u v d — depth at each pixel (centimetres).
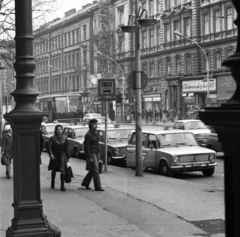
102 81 1706
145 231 795
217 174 1705
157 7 6588
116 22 7525
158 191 1227
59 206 1023
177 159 1568
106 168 1736
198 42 5675
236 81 259
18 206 654
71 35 9119
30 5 675
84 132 2491
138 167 1569
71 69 9012
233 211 267
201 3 5619
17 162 658
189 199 1104
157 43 6619
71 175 1263
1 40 2288
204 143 2273
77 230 800
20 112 655
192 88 5722
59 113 5162
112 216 915
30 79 675
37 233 650
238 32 262
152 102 6769
